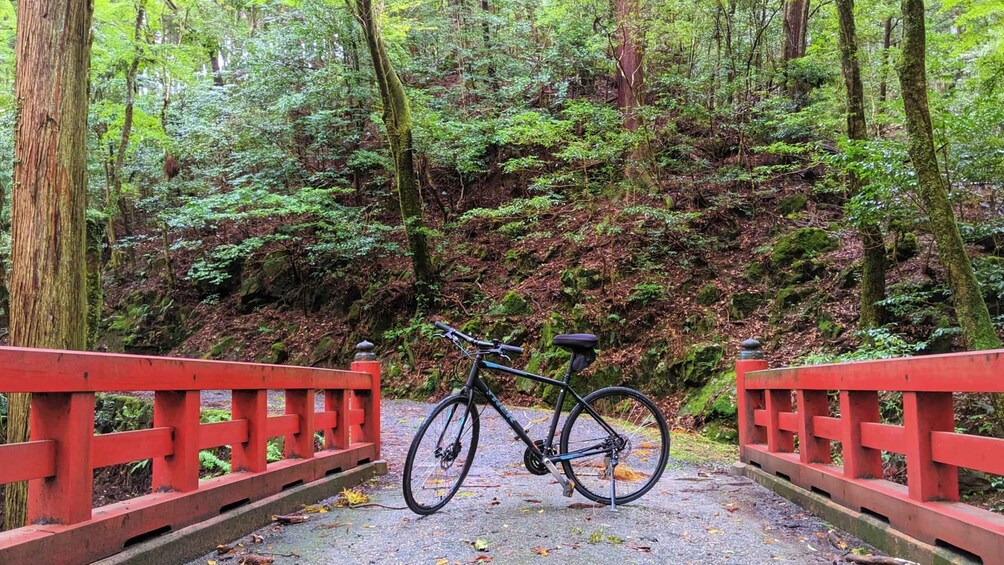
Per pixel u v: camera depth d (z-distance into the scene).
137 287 14.80
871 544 2.65
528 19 14.54
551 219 11.30
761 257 8.46
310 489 3.52
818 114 9.12
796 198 9.28
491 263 11.09
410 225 10.52
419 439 3.18
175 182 14.48
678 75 10.43
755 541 2.78
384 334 10.56
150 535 2.38
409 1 12.28
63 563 1.95
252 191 11.80
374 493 3.91
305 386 3.61
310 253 12.52
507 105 13.10
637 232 9.52
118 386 2.21
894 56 9.12
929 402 2.40
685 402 7.20
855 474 2.93
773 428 4.04
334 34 12.93
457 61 14.03
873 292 6.36
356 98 13.11
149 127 13.72
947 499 2.36
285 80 13.27
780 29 11.57
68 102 4.25
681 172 10.38
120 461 2.29
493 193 12.79
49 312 4.09
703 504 3.52
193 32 15.44
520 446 5.61
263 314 12.74
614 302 8.70
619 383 7.91
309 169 13.69
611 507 3.38
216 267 13.40
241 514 2.87
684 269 8.90
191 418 2.63
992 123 5.70
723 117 10.45
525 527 2.99
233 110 13.53
